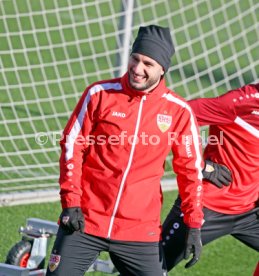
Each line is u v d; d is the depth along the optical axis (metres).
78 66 37.53
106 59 38.44
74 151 15.28
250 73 37.62
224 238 23.73
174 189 26.56
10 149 28.70
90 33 39.25
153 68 14.99
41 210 24.70
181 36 41.16
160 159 15.48
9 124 30.70
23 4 42.31
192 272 21.64
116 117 15.23
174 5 43.56
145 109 15.27
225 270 21.91
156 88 15.27
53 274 15.57
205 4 44.22
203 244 17.97
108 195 15.32
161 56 15.02
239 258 22.64
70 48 39.72
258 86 17.14
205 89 33.34
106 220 15.40
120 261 15.80
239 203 17.64
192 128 15.63
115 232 15.40
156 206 15.61
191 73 37.22
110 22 42.44
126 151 15.27
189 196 15.74
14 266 17.14
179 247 17.55
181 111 15.51
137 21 40.84
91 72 37.00
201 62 38.62
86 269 15.77
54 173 27.11
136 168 15.30
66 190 15.19
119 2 44.28
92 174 15.40
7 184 25.98
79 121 15.30
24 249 18.62
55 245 15.63
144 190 15.40
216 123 17.20
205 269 21.86
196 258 15.88
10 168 27.31
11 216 24.17
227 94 17.16
